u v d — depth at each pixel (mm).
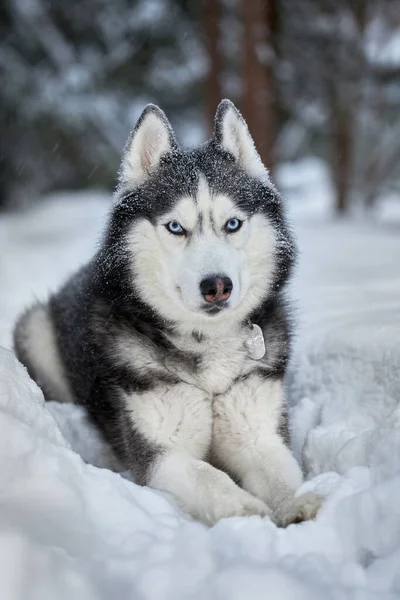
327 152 17922
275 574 1839
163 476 2842
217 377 3156
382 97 16141
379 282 6281
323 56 15039
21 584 1731
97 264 3365
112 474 2375
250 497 2619
